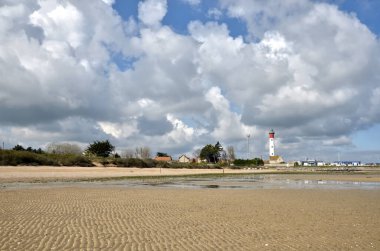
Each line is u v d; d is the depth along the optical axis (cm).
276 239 1450
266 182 5897
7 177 5884
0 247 1217
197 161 19925
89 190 3788
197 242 1377
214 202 2761
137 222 1798
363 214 2197
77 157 10944
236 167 16212
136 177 6950
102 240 1369
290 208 2434
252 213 2178
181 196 3238
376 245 1372
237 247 1307
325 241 1427
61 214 2012
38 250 1194
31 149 12625
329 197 3234
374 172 11325
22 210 2145
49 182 5191
